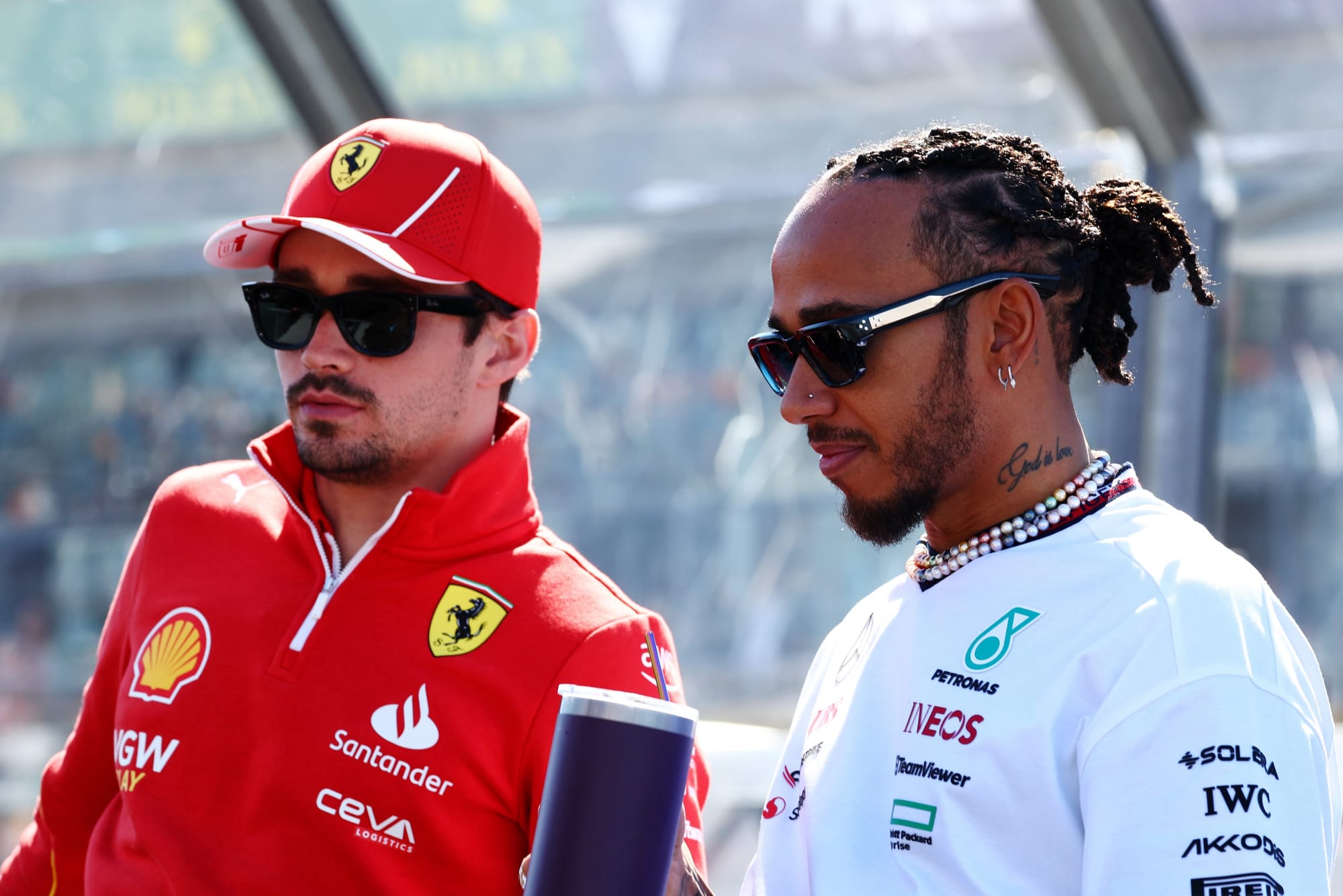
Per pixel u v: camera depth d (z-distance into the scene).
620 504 13.49
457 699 5.33
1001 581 4.21
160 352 14.37
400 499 5.80
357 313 5.57
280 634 5.54
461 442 5.91
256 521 5.99
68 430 14.58
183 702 5.53
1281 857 3.50
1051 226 4.38
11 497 14.62
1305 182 11.48
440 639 5.45
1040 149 4.62
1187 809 3.59
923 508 4.41
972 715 4.04
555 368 13.57
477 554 5.66
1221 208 11.59
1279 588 11.64
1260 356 11.66
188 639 5.66
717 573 13.27
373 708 5.33
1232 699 3.67
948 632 4.25
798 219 4.55
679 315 13.27
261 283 5.72
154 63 14.02
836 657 4.89
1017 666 4.02
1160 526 4.16
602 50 13.15
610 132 13.25
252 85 13.86
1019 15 12.11
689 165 13.09
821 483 12.96
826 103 12.73
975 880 3.87
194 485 6.23
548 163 13.41
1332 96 11.34
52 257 14.48
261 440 5.95
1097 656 3.90
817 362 4.37
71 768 6.18
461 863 5.28
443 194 5.76
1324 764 3.79
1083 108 12.03
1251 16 11.30
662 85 13.07
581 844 3.80
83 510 14.54
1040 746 3.89
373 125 5.98
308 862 5.23
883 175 4.44
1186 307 11.72
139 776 5.52
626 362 13.42
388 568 5.59
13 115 14.34
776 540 13.12
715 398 13.22
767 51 12.81
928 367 4.29
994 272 4.31
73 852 6.17
